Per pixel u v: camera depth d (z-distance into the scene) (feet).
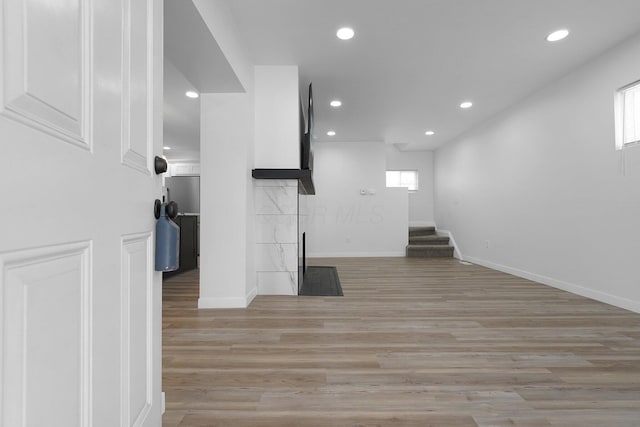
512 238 16.19
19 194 1.55
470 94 14.65
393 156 27.12
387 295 11.91
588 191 11.59
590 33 9.80
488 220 18.47
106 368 2.39
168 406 4.87
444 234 24.57
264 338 7.64
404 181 27.48
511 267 16.28
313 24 9.34
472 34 9.86
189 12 6.42
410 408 4.83
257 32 9.70
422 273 16.63
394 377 5.76
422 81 13.21
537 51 10.83
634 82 9.94
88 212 2.15
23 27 1.59
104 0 2.38
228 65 8.65
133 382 2.90
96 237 2.25
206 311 9.87
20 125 1.56
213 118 10.44
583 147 11.80
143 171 3.08
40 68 1.71
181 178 25.57
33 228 1.65
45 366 1.74
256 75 11.82
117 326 2.57
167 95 14.52
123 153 2.69
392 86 13.70
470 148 20.53
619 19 9.11
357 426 4.41
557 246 13.12
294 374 5.87
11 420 1.51
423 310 9.97
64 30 1.92
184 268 17.72
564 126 12.71
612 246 10.63
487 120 18.43
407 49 10.72
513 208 16.08
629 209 10.07
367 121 18.74
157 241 3.31
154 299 3.35
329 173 23.82
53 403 1.81
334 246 23.73
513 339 7.56
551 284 13.44
